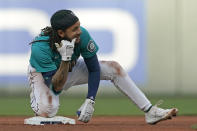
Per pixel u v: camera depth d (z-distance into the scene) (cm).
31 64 1537
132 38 3697
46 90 1533
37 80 1534
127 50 3688
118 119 2294
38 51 1494
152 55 3766
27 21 3706
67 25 1448
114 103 3422
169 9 3784
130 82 1589
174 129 1403
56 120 1545
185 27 3816
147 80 3762
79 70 1584
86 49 1511
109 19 3672
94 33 3675
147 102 1585
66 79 1495
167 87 3812
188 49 3825
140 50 3712
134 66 3712
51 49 1491
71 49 1431
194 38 3822
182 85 3828
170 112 1555
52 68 1506
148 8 3744
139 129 1375
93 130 1323
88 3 3684
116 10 3681
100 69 1565
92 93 1541
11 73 3728
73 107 3100
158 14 3762
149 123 1598
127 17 3691
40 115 1541
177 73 3816
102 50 3672
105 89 3775
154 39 3759
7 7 3703
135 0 3703
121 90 1605
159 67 3778
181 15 3812
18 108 3062
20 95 3750
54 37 1483
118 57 3681
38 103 1528
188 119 2250
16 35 3706
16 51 3716
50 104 1527
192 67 3828
